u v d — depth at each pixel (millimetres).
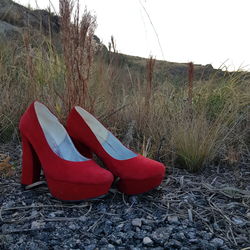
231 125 880
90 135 581
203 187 634
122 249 449
